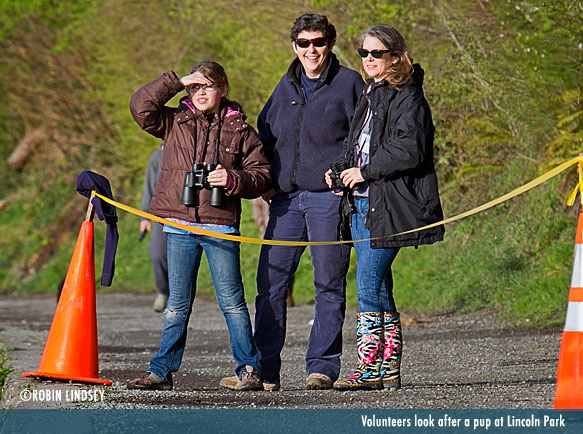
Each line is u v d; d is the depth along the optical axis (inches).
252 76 2480.3
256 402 822.5
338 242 861.8
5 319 1958.7
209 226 872.9
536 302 1440.7
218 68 882.1
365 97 860.6
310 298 1966.0
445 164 1943.9
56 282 2837.1
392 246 837.2
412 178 839.7
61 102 3225.9
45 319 1930.4
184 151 876.0
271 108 928.9
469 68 1833.2
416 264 1820.9
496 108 1847.9
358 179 838.5
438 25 1911.9
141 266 2610.7
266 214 1755.7
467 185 1873.8
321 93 900.6
